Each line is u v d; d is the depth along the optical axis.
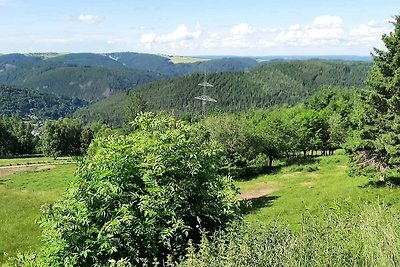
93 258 5.11
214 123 40.62
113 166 5.39
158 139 5.92
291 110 74.81
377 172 22.97
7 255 14.07
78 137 89.88
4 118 113.69
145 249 5.24
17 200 25.50
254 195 30.06
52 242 5.16
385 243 4.16
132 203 5.27
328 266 3.90
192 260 4.37
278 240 4.35
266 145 44.09
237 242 4.46
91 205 5.26
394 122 22.39
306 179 34.72
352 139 23.88
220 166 6.87
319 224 4.94
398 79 21.75
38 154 102.38
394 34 22.69
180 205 5.45
